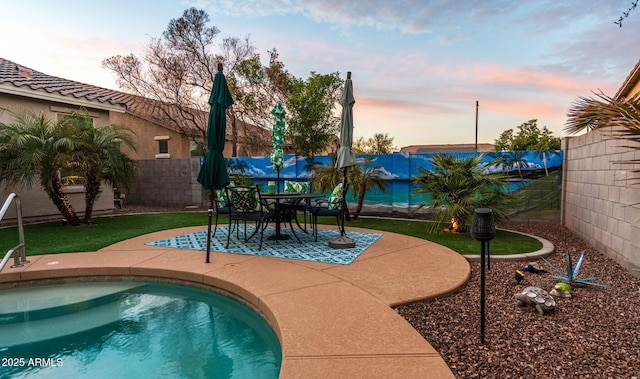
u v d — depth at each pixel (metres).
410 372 2.22
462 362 2.43
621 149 4.89
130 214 10.45
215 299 4.30
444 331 2.92
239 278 4.24
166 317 3.84
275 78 17.08
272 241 6.50
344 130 6.00
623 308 3.36
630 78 9.10
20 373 2.80
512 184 8.52
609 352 2.54
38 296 4.41
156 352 3.12
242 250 5.76
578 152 6.93
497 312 3.32
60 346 3.23
